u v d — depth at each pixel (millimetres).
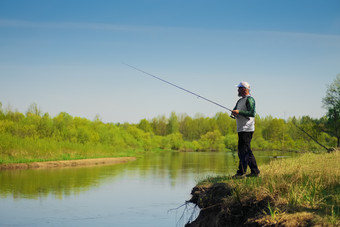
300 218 4168
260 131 72250
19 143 24422
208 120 102875
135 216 8078
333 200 4613
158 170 19031
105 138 39250
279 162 9703
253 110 6973
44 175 16141
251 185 5785
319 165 7566
